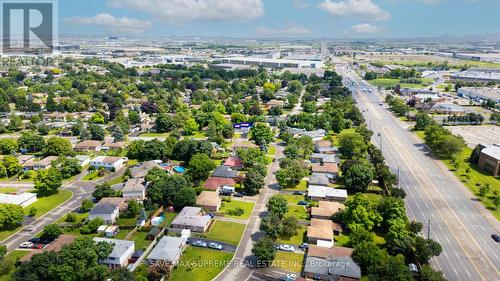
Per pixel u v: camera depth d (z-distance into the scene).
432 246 113.00
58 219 141.25
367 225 129.25
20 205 145.38
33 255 106.06
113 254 110.38
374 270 103.62
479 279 108.31
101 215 137.75
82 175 184.50
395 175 169.00
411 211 148.00
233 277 108.44
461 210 149.00
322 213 139.25
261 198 159.00
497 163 180.00
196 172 173.50
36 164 188.62
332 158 196.25
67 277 97.38
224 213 145.38
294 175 169.12
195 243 123.75
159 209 144.88
